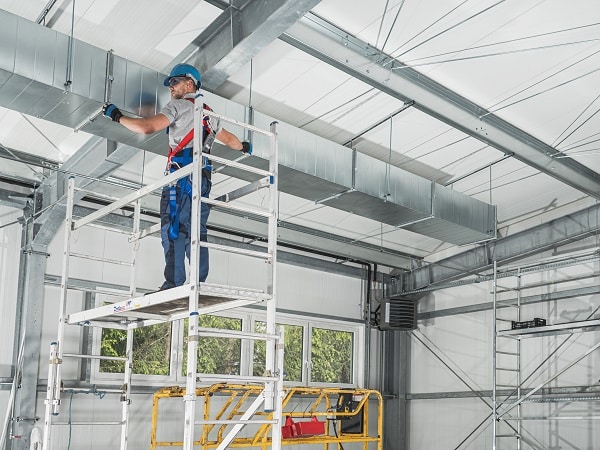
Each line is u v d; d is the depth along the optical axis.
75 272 8.76
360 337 11.75
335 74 6.83
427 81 7.01
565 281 10.08
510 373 10.54
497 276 10.45
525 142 8.12
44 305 8.51
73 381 8.55
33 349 8.16
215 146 6.46
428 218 8.45
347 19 6.11
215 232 10.10
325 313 11.29
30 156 8.06
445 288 11.65
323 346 11.28
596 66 6.69
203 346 9.79
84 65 5.49
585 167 8.82
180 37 6.00
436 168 9.00
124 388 6.64
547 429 9.97
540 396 10.02
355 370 11.62
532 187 9.59
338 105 7.40
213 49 5.91
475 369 11.02
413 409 11.80
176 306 5.19
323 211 9.99
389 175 7.96
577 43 6.33
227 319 10.20
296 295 10.97
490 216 9.12
